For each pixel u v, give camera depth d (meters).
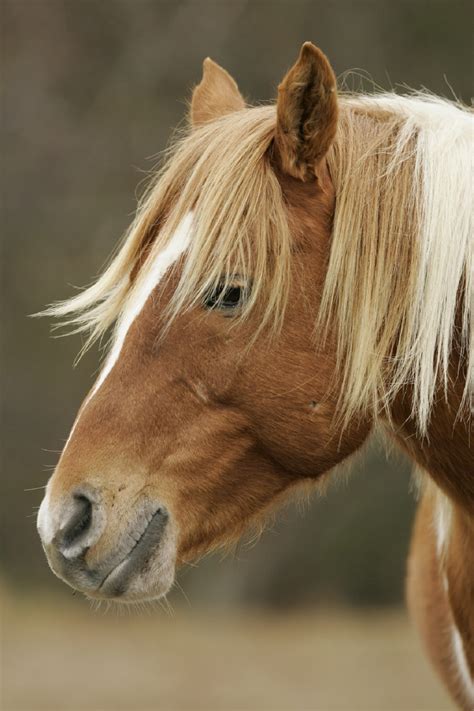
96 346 25.53
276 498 5.34
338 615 24.27
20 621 21.48
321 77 4.80
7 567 25.73
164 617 23.16
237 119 5.26
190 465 5.02
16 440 26.03
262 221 4.88
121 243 6.12
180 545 5.10
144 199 5.73
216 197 4.90
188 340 4.95
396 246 4.92
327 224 5.00
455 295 4.85
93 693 15.89
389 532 24.75
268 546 25.28
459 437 5.16
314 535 25.11
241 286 4.86
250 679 17.03
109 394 5.02
